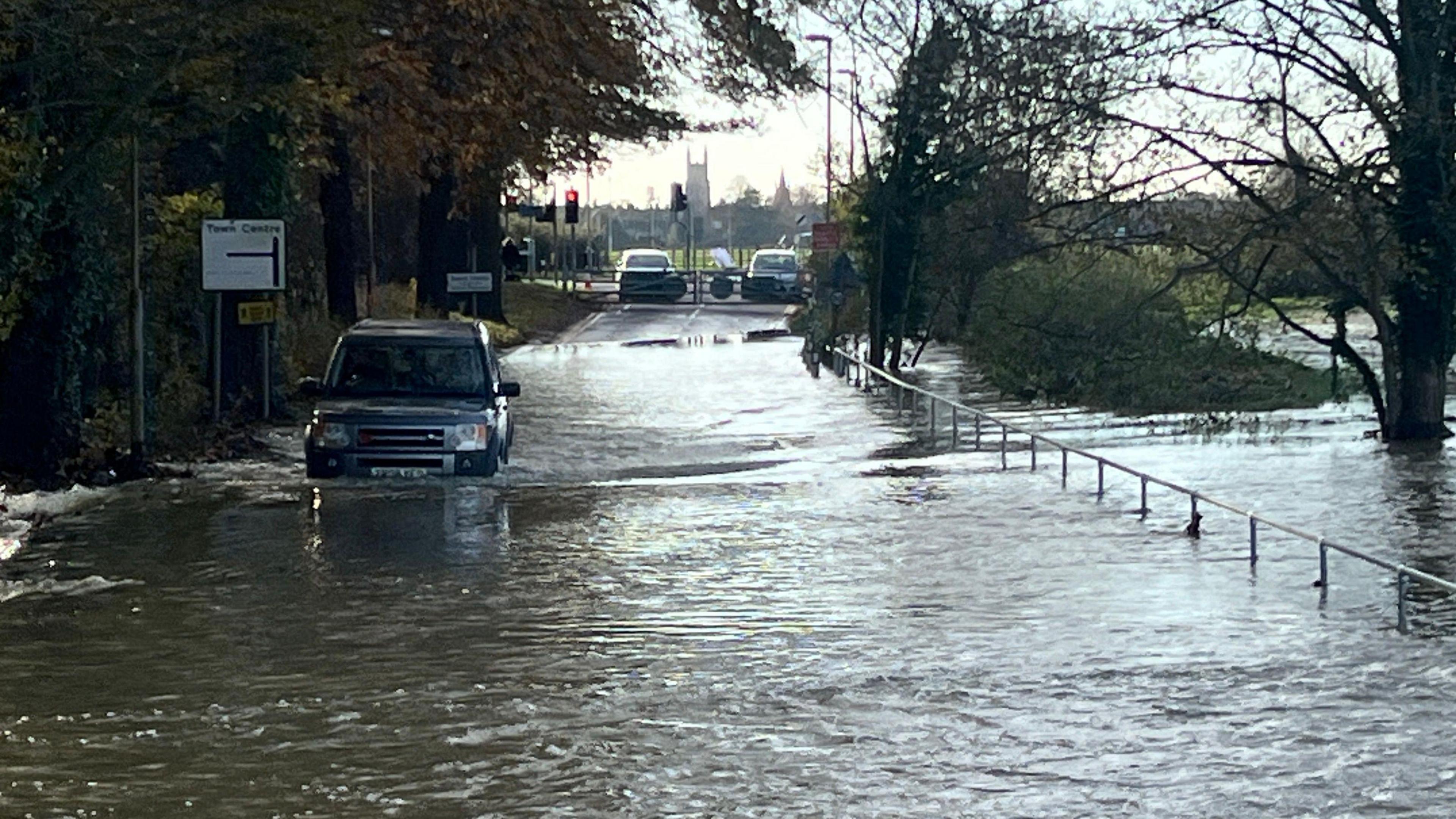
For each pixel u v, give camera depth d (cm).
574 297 7738
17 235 2009
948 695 1117
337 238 4022
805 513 1948
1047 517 1916
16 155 1955
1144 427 2944
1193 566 1602
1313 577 1545
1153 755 981
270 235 2720
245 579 1531
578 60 2736
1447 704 1094
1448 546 1727
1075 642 1273
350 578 1536
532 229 9962
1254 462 2430
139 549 1688
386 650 1249
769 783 933
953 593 1470
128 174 2359
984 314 3762
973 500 2053
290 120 2862
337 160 3916
